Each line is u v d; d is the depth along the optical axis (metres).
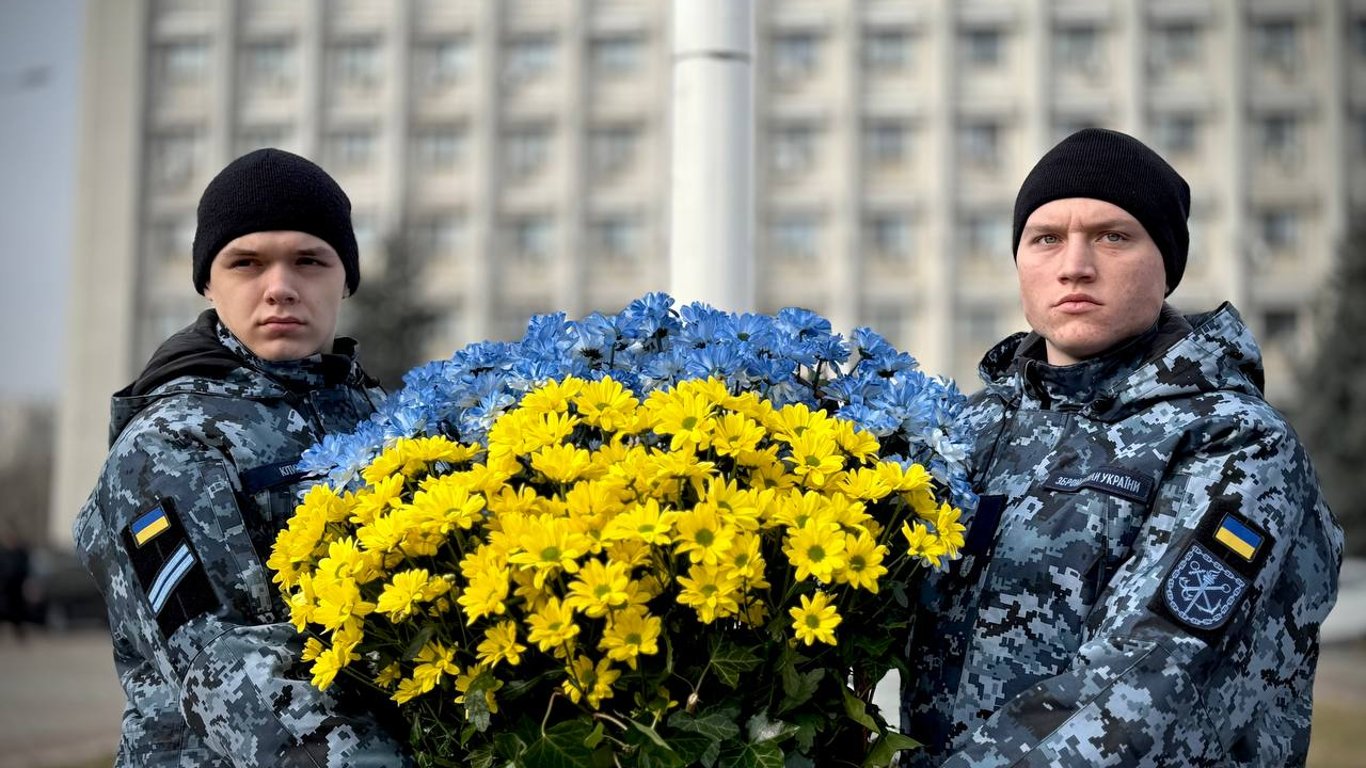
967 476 1.80
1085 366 1.79
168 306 32.25
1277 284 29.41
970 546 1.74
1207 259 29.92
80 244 32.19
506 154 31.89
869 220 30.77
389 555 1.55
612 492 1.51
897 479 1.55
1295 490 1.62
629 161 31.56
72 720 8.66
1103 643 1.54
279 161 1.96
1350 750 7.10
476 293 31.52
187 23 32.56
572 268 31.36
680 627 1.52
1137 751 1.47
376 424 1.71
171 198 32.44
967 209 30.44
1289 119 29.98
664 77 31.45
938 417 1.67
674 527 1.48
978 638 1.71
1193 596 1.53
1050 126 30.45
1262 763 1.59
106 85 32.47
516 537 1.48
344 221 2.02
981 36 30.84
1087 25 30.55
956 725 1.70
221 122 32.38
